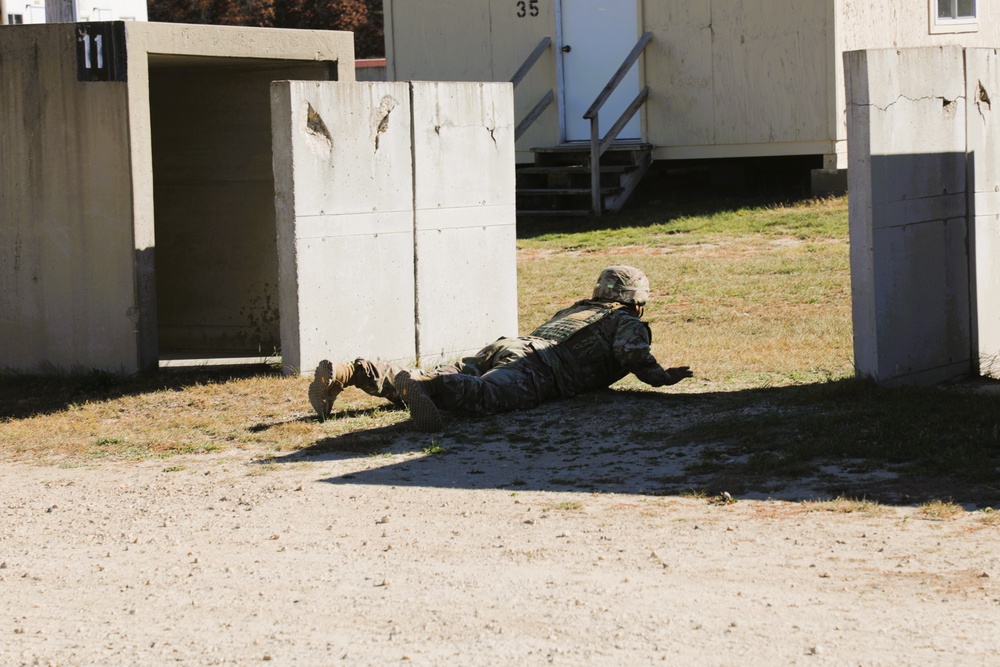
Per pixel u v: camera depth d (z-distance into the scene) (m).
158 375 39.00
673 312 47.06
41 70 38.88
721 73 68.12
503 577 19.03
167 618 17.94
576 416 30.88
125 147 38.34
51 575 20.58
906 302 32.00
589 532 21.36
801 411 29.55
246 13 138.75
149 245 39.03
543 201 72.50
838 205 64.31
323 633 16.88
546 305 49.62
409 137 38.31
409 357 38.88
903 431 26.78
